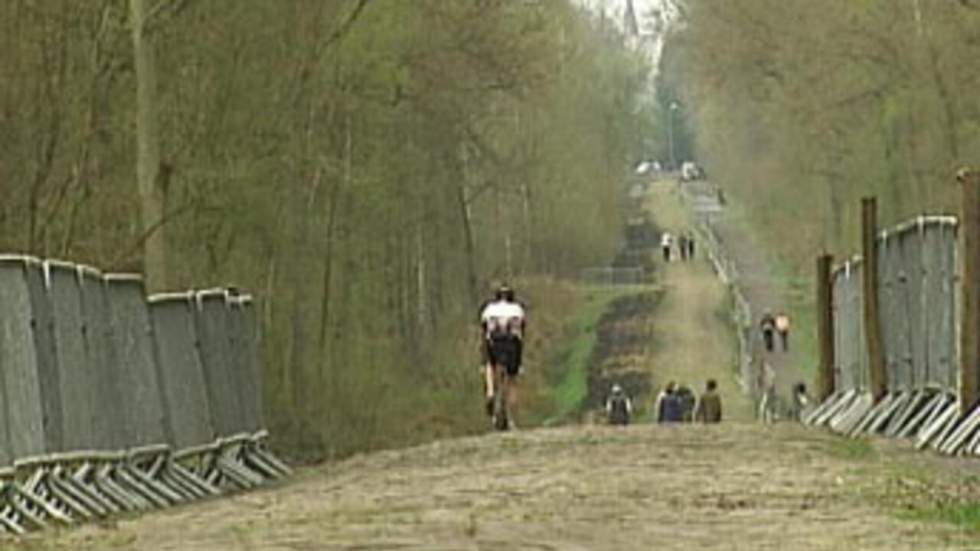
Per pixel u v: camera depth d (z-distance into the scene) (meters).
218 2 145.12
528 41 176.75
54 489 71.69
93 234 136.62
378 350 197.75
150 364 84.62
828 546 45.59
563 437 103.50
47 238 129.50
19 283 69.81
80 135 130.50
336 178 179.12
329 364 183.75
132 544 53.16
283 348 171.50
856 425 103.62
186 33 143.38
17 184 127.38
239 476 95.31
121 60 130.25
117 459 79.06
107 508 75.94
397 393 196.25
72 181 130.50
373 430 182.38
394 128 185.25
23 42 126.31
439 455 98.31
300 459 153.88
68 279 75.00
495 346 122.00
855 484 64.81
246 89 150.38
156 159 119.81
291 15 153.25
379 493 70.94
